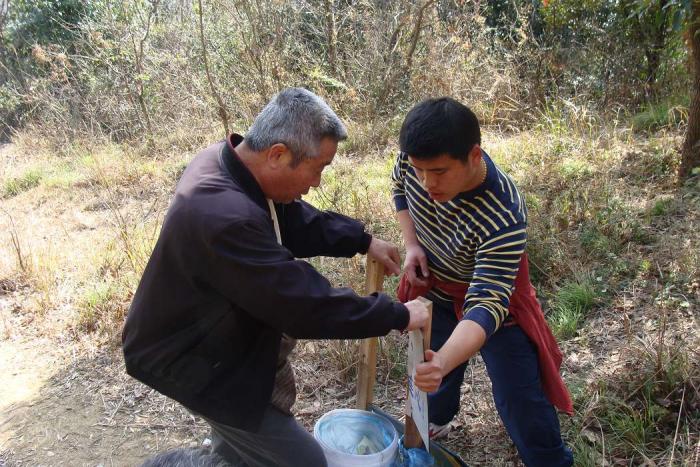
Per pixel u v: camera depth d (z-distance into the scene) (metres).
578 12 8.18
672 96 7.02
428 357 1.93
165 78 9.70
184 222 1.83
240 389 2.05
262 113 1.95
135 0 10.12
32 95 10.72
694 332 3.40
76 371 4.04
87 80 10.53
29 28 11.98
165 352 2.03
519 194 2.18
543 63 8.00
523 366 2.33
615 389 3.09
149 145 9.09
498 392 2.38
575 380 3.23
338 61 8.93
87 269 5.23
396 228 5.03
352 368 3.62
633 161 5.52
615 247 4.30
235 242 1.80
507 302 2.06
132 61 9.77
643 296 3.81
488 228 2.08
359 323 1.90
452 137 1.89
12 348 4.35
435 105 1.92
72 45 11.80
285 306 1.84
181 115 9.25
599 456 2.71
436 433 2.98
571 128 6.54
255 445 2.26
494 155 6.24
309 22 9.45
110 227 6.17
